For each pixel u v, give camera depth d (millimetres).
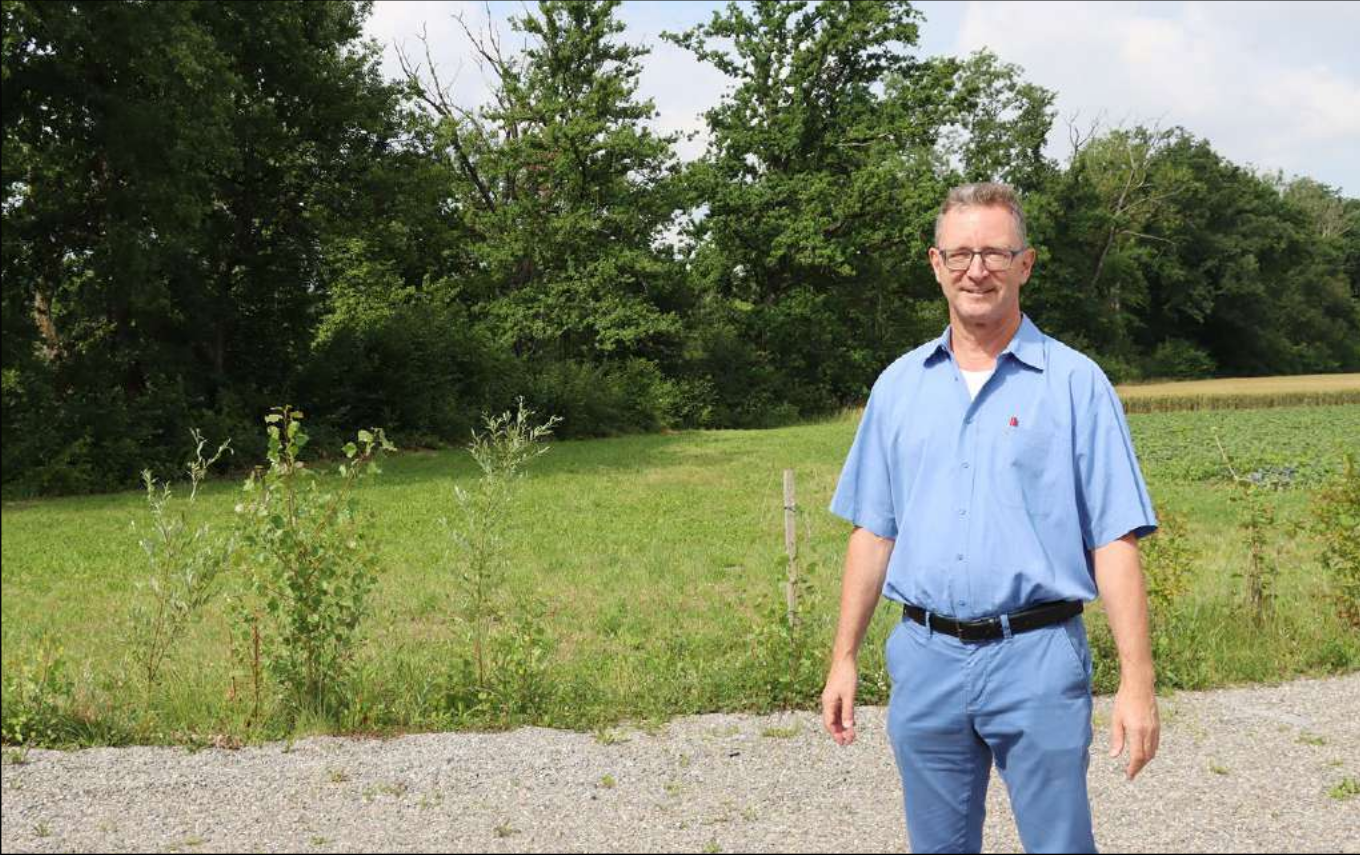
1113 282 73062
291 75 27672
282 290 28938
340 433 28875
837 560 11992
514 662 6191
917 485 2861
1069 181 68312
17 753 5293
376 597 10008
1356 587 7531
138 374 25656
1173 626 7094
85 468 22000
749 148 45000
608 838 4301
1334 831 4332
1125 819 4492
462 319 35625
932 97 44312
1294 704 6125
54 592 11180
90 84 21766
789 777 5012
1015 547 2707
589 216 39625
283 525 5855
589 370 36469
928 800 2863
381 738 5641
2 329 22453
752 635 6582
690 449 29734
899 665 2887
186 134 21969
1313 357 85688
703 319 45031
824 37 43438
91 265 22703
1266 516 7848
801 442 32094
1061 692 2678
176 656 7117
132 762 5211
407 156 30562
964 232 2777
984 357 2859
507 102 40875
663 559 12180
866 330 48000
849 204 43625
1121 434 2725
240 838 4324
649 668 6992
